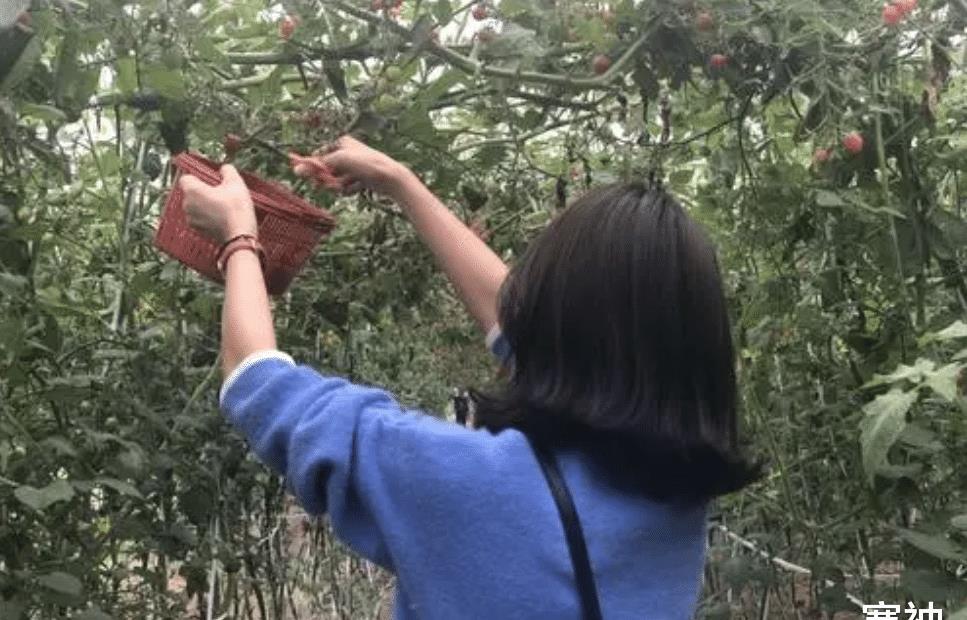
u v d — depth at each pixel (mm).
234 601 3049
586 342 1077
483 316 1561
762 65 2176
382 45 1925
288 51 1987
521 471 1063
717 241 2787
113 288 2623
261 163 2152
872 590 2506
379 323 3113
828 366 2600
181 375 2510
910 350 2238
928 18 2086
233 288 1202
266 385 1106
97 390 2154
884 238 2234
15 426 1831
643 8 2076
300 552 3752
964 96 2459
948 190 2529
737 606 3393
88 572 2182
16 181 1817
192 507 2506
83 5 1667
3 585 1858
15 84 1408
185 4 1836
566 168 2730
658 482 1087
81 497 2121
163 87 1783
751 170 2684
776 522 3170
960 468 2145
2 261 1831
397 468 1057
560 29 2146
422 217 1609
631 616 1050
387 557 1077
